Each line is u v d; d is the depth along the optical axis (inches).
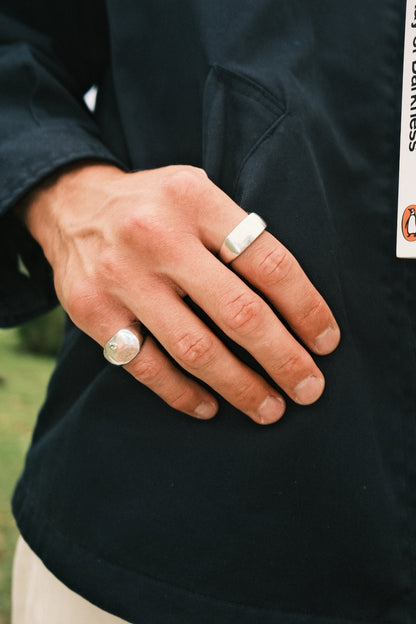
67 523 32.8
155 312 27.8
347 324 30.2
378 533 29.9
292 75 29.7
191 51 31.6
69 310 30.0
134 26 33.6
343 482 29.6
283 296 27.6
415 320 30.9
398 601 30.4
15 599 41.1
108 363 33.4
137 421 31.8
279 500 29.8
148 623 29.9
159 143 33.9
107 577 31.1
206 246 28.3
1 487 118.9
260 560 29.8
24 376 227.3
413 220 27.2
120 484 31.7
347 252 30.9
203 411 30.3
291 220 29.0
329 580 30.1
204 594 29.9
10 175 33.4
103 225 29.3
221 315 26.9
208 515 30.0
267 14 30.4
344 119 31.0
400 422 31.1
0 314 40.0
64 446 34.1
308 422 29.6
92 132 36.6
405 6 30.1
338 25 30.8
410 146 27.3
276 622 29.7
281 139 29.0
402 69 30.3
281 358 27.6
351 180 30.9
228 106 30.1
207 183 27.9
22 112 35.7
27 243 39.9
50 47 40.1
